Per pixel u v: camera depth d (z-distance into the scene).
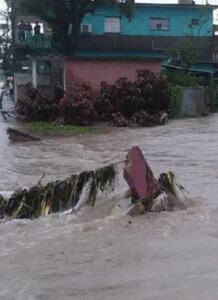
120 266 5.49
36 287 5.02
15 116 28.03
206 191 8.89
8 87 46.28
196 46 35.53
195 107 27.45
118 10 38.00
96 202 7.80
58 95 26.16
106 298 4.73
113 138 18.95
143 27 39.06
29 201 7.93
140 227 6.81
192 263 5.48
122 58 27.69
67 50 34.38
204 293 4.73
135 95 25.28
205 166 11.73
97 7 34.78
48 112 25.77
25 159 13.80
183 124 23.72
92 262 5.64
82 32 37.78
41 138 19.47
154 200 7.52
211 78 33.38
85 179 7.90
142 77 26.20
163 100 25.78
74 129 22.41
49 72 30.06
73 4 32.72
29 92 26.52
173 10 39.56
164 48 39.00
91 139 18.84
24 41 36.22
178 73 30.95
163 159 13.08
